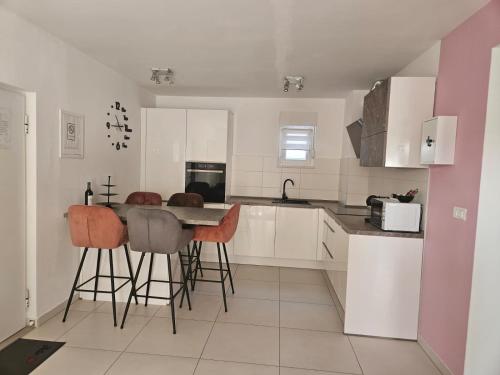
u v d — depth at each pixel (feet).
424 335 9.00
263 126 16.89
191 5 7.41
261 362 8.11
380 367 8.12
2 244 8.35
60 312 10.23
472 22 7.30
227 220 10.32
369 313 9.45
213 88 15.21
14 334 8.87
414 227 9.29
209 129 15.57
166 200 15.93
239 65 11.74
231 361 8.10
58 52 9.72
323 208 14.76
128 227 9.14
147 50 10.52
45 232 9.51
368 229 9.43
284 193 16.75
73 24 8.66
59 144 9.94
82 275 11.06
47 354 8.11
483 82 6.82
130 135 14.65
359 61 10.86
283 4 7.20
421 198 9.50
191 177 15.76
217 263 15.71
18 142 8.69
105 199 12.51
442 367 7.99
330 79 13.03
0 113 8.07
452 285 7.72
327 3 7.09
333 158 16.67
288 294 12.35
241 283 13.32
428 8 7.10
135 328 9.45
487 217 6.78
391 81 8.99
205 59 11.23
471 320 7.00
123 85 13.79
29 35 8.59
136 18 8.18
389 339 9.43
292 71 12.23
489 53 6.68
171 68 12.39
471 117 7.19
